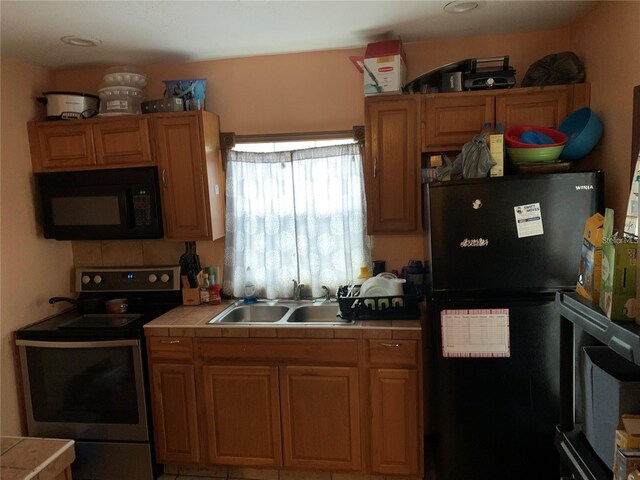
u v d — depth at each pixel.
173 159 2.51
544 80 2.26
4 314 2.43
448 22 2.24
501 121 2.26
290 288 2.77
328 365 2.24
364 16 2.11
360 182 2.61
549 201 1.91
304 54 2.64
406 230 2.41
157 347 2.38
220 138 2.72
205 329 2.31
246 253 2.78
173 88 2.57
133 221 2.57
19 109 2.54
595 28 2.11
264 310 2.72
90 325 2.47
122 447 2.44
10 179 2.47
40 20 1.99
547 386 1.98
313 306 2.67
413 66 2.57
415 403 2.19
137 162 2.53
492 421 2.03
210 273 2.79
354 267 2.68
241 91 2.72
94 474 2.48
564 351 1.24
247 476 2.48
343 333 2.20
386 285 2.37
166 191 2.54
